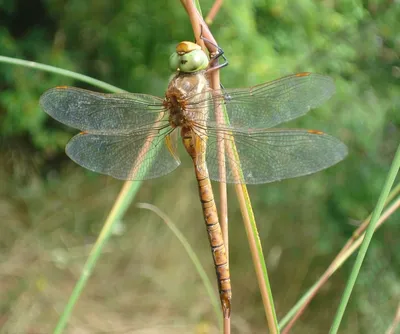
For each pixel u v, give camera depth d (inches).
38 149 24.2
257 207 20.6
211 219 8.2
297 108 8.2
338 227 18.8
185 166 21.8
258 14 20.0
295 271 20.0
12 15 24.5
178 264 20.9
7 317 18.4
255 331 19.3
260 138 8.1
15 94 21.5
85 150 8.5
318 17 18.6
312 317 19.2
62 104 8.6
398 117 17.7
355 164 18.5
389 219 17.3
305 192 19.5
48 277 19.9
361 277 17.2
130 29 22.7
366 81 17.6
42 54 22.7
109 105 8.6
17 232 21.6
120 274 20.9
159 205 21.8
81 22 23.6
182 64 8.2
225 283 7.8
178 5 21.6
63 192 23.3
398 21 17.1
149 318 19.5
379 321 16.8
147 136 8.5
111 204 23.0
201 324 19.1
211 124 8.2
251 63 18.3
